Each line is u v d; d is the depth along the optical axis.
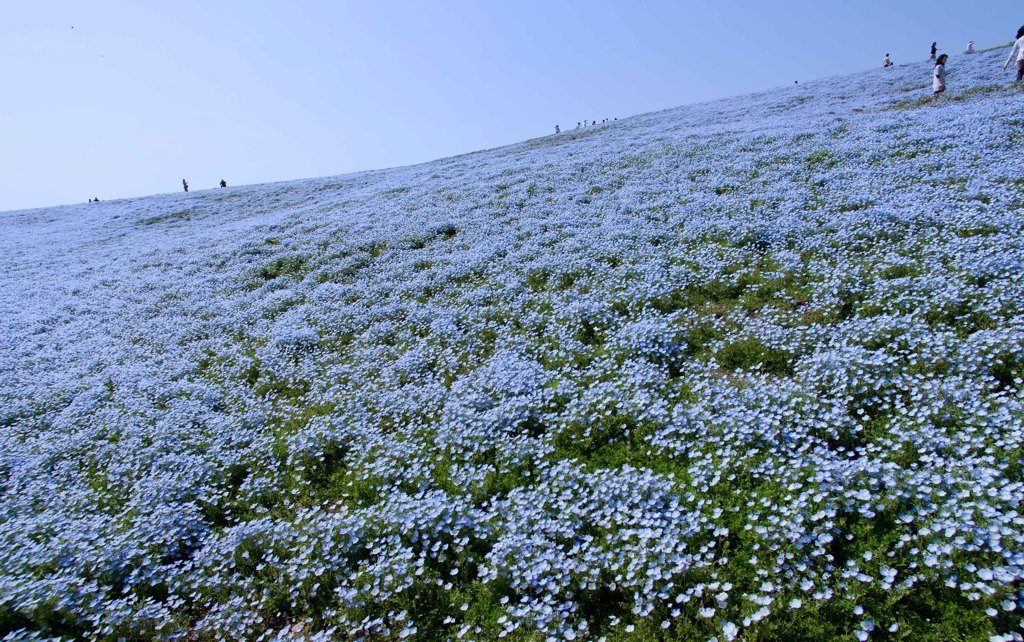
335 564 7.04
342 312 16.75
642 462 8.03
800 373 8.95
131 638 6.49
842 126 27.86
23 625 6.85
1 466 11.34
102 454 11.06
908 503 6.07
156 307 21.75
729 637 5.15
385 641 6.12
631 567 6.07
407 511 7.62
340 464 9.77
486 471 8.44
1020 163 16.41
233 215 46.88
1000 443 6.42
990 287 9.83
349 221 29.88
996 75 35.25
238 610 6.69
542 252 17.98
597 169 29.92
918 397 7.65
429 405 10.59
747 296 12.45
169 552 7.92
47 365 17.48
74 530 8.38
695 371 9.96
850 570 5.46
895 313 9.77
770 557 5.93
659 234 17.19
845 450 7.39
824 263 12.61
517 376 10.76
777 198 18.22
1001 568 4.94
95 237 45.47
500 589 6.45
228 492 9.30
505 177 33.75
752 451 7.31
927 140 21.38
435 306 15.77
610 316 12.65
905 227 13.65
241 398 12.89
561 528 6.79
